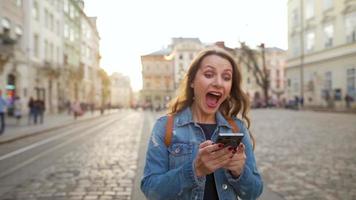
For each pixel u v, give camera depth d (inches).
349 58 1311.5
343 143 466.3
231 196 77.4
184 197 73.5
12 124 938.7
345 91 1337.4
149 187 75.9
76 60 2305.6
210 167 68.1
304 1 1605.6
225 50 86.6
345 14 1327.5
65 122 1055.6
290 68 1760.6
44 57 1590.8
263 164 338.6
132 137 637.9
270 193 236.2
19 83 1289.4
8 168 346.0
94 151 455.2
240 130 86.4
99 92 3302.2
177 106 87.6
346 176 280.8
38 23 1498.5
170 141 80.7
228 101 92.9
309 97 1581.0
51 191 254.1
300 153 397.4
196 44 2165.4
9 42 1122.7
